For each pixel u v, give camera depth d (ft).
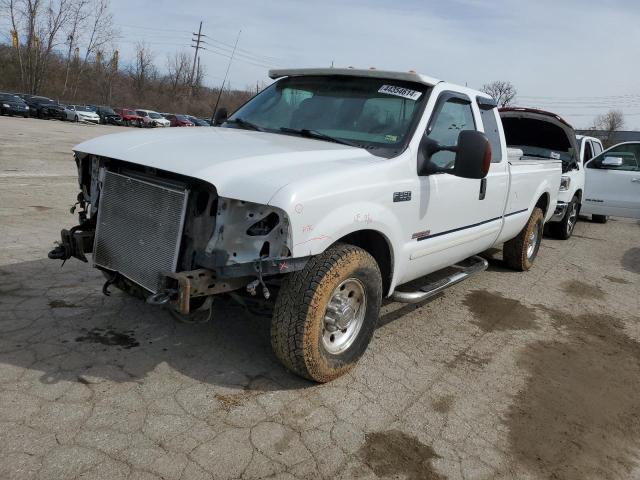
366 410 11.18
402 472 9.44
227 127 15.20
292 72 16.05
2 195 28.43
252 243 10.14
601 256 28.73
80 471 8.54
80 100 226.99
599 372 14.29
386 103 14.08
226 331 14.06
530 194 21.17
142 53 246.68
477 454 10.19
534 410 11.99
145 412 10.23
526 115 28.76
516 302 19.38
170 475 8.68
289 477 8.97
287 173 10.44
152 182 10.80
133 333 13.37
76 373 11.31
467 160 12.32
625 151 35.06
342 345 12.26
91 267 17.70
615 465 10.36
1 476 8.23
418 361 13.75
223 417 10.36
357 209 11.32
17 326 13.10
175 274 9.89
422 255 14.21
